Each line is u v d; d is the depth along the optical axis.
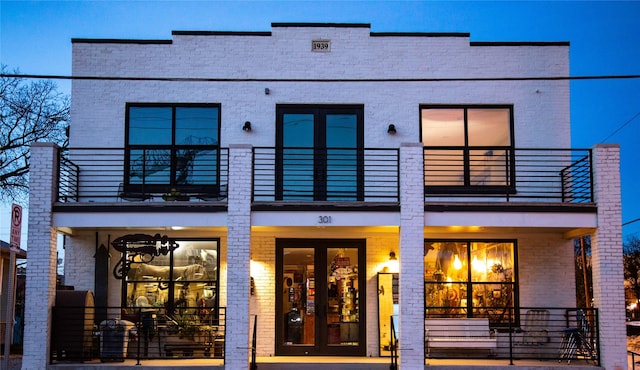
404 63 14.50
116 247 13.88
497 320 14.15
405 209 12.48
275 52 14.47
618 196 12.66
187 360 12.78
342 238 14.32
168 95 14.30
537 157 14.30
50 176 12.48
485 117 14.46
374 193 13.92
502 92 14.47
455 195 14.11
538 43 14.54
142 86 14.32
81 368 12.02
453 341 13.27
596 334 12.56
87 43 14.34
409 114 14.37
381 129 14.32
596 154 12.81
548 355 13.84
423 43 14.55
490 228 13.53
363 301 14.13
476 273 14.31
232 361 12.04
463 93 14.46
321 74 14.45
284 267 14.26
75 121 14.17
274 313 14.06
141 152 14.21
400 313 12.24
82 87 14.26
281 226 12.84
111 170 13.71
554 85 14.51
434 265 14.34
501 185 14.23
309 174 14.16
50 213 12.39
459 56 14.52
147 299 14.05
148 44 14.38
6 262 18.91
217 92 14.34
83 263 14.04
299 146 14.27
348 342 14.04
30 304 12.18
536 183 14.26
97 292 13.90
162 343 13.38
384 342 13.95
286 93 14.37
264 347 13.95
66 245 14.07
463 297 14.26
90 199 13.90
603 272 12.50
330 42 14.53
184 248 14.23
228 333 12.11
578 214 12.67
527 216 12.65
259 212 12.50
